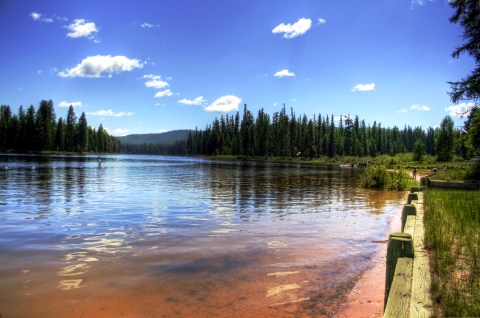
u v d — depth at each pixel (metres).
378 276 6.80
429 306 3.93
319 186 26.64
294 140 121.44
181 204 16.22
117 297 5.67
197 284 6.28
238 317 5.05
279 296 5.79
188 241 9.35
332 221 12.67
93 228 10.84
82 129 127.94
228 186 25.44
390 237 5.04
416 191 17.17
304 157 117.06
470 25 21.31
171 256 7.95
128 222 11.88
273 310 5.27
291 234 10.45
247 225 11.65
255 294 5.86
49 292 5.83
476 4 20.55
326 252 8.52
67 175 32.94
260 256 8.05
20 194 18.58
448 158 78.88
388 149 145.75
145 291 5.93
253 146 128.62
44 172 35.53
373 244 9.46
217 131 147.25
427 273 4.86
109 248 8.56
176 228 11.00
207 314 5.13
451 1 21.50
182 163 78.25
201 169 51.50
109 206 15.30
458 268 5.80
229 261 7.64
